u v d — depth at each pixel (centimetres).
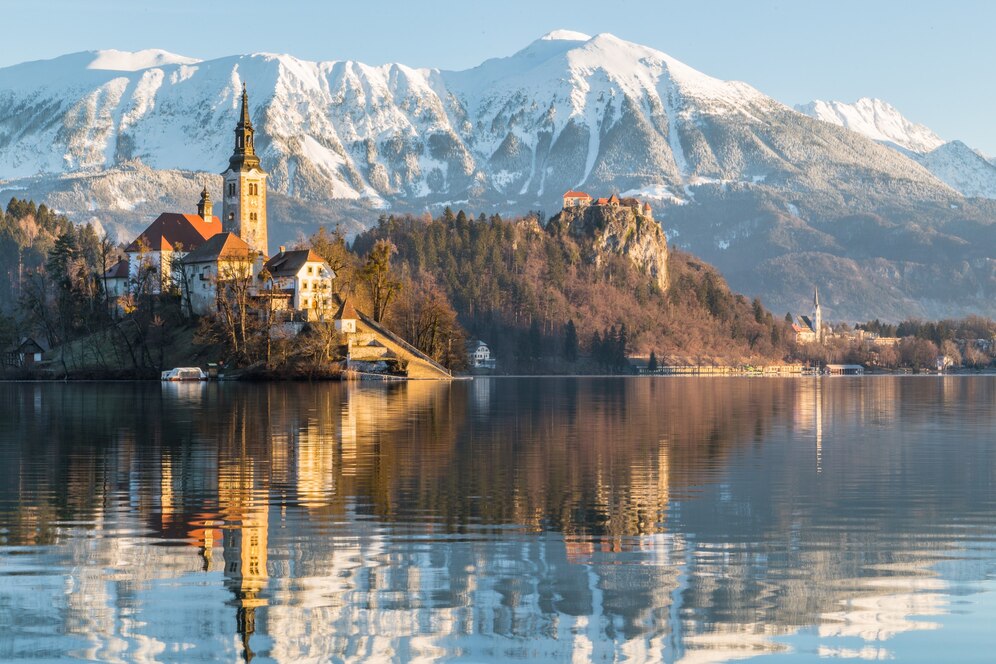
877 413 16362
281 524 5962
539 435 11312
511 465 8556
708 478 7894
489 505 6600
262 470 8081
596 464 8675
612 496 6988
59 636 4203
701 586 4834
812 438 11375
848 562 5238
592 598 4659
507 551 5391
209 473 7900
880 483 7700
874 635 4256
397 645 4156
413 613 4469
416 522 6059
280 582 4834
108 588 4741
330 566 5078
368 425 12356
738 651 4125
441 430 11781
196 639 4188
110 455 9044
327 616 4428
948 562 5244
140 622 4350
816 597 4697
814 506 6694
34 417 13375
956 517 6344
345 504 6588
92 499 6725
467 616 4438
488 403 17912
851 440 11156
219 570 5006
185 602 4569
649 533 5834
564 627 4338
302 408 15450
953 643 4178
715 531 5900
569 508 6525
